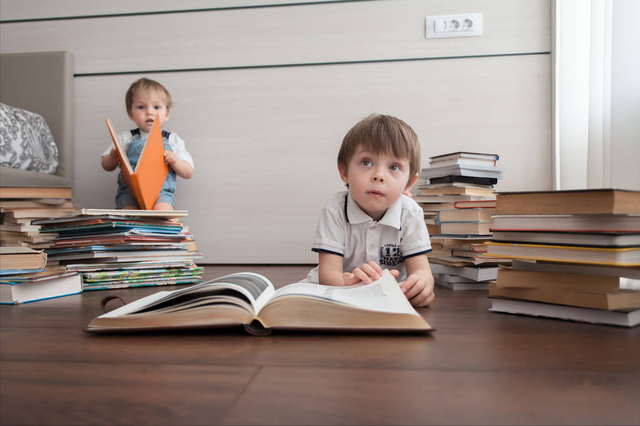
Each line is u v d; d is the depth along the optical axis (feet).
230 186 6.82
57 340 2.19
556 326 2.43
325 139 6.70
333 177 6.70
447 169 5.14
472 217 4.19
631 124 4.11
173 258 4.71
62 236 4.47
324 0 6.66
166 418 1.30
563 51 5.90
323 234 3.46
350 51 6.65
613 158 4.26
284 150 6.75
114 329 2.23
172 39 6.88
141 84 6.37
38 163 6.03
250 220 6.81
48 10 7.02
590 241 2.39
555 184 6.26
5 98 6.77
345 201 3.53
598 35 4.87
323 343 2.07
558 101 6.14
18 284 3.41
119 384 1.57
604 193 2.32
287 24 6.72
